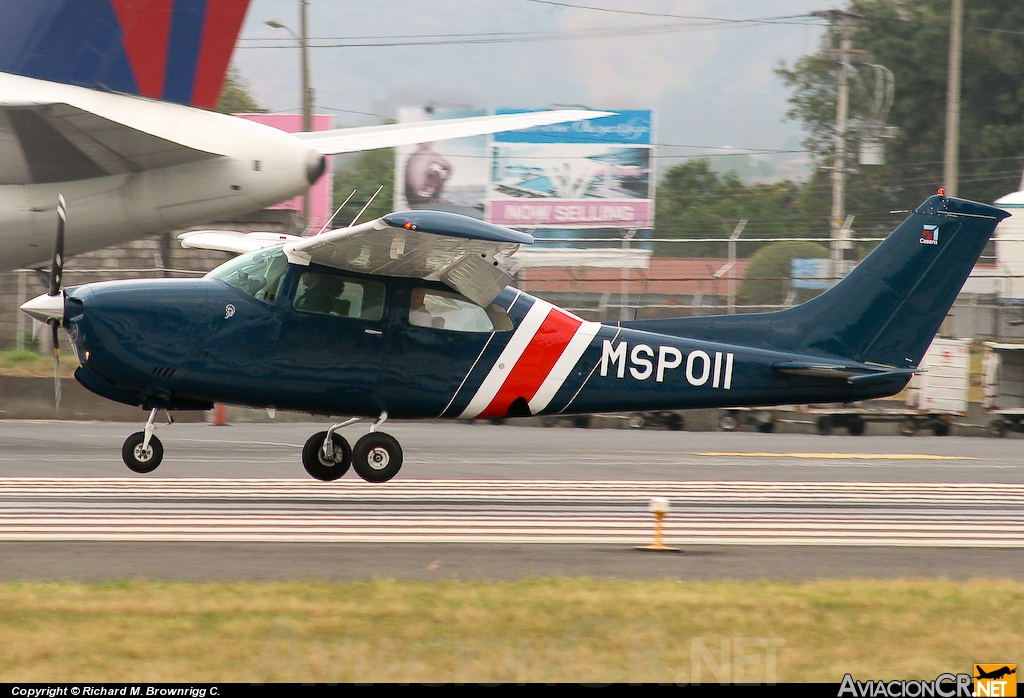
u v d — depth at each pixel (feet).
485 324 151.74
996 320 395.55
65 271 329.93
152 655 73.61
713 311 344.90
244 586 91.71
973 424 353.51
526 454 232.73
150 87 224.74
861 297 164.96
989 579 104.06
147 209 225.76
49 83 219.41
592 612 86.02
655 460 226.99
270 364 144.46
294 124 537.24
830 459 238.48
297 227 349.82
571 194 643.04
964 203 164.66
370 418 154.51
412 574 101.50
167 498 147.64
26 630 77.41
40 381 284.82
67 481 164.35
